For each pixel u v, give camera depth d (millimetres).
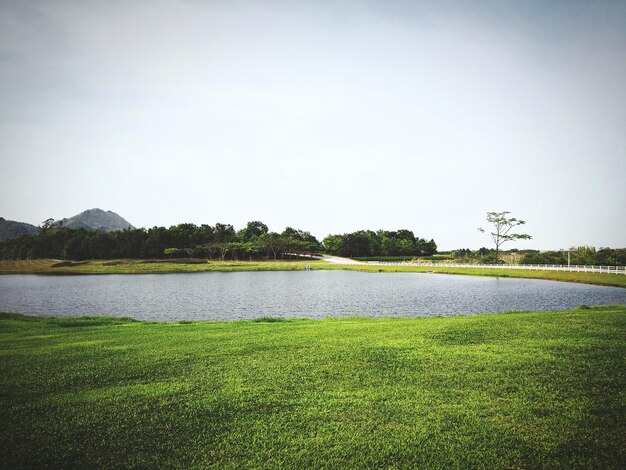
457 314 34969
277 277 90625
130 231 162750
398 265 119938
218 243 162875
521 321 19281
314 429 8359
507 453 7336
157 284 72062
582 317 19844
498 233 121062
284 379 11266
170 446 7801
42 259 155250
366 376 11359
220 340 16688
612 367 11414
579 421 8367
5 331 20734
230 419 8867
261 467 7094
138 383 11211
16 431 8445
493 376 11023
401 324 20219
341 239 186500
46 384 11195
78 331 20438
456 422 8500
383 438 7926
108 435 8258
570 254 101625
